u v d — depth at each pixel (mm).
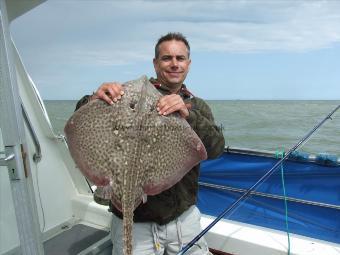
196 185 2723
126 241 1795
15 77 1975
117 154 2004
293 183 3332
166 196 2527
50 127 3539
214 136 2510
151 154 2047
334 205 3154
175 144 2133
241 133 22141
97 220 3727
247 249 3301
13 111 1945
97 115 2041
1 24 1898
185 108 2180
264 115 38406
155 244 2586
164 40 2582
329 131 18250
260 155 3459
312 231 3301
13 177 1998
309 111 48750
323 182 3191
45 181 3578
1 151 2350
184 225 2646
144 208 2516
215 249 3473
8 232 2564
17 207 2035
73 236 3494
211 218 3756
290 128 24609
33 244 2064
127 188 1932
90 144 2023
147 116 2086
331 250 3078
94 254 3189
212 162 3730
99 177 2008
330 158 3088
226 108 58938
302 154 3236
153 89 2293
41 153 3535
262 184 3492
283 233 3408
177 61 2549
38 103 3434
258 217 3559
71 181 3883
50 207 3625
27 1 2637
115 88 2129
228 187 3688
